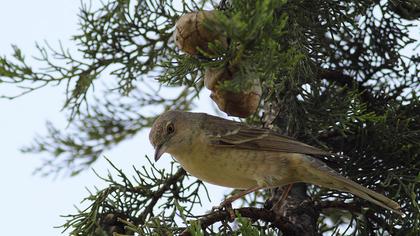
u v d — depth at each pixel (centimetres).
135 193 1133
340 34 1205
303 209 1096
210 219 991
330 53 1145
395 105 1111
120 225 1103
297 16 998
